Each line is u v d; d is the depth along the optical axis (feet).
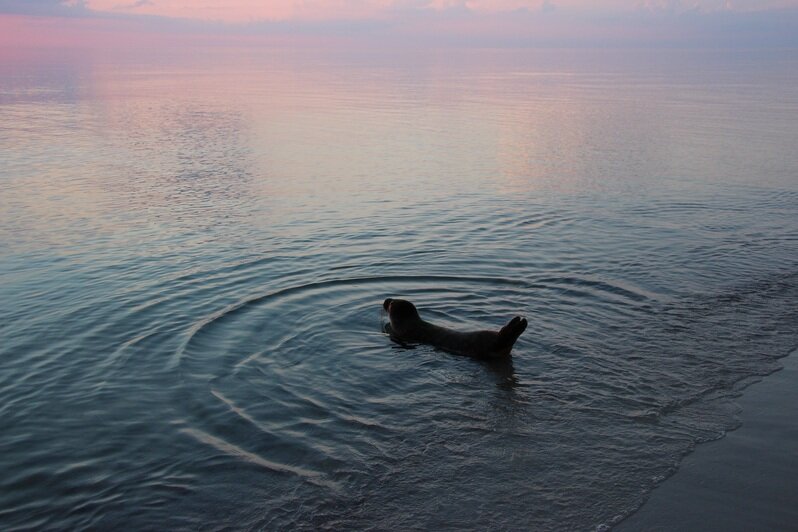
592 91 145.28
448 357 22.21
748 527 14.06
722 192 47.91
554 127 83.92
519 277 30.30
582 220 40.50
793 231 37.60
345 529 13.99
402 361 21.97
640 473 15.76
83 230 38.27
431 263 32.40
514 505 14.67
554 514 14.39
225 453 16.78
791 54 476.54
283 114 100.12
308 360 22.06
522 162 60.34
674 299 27.20
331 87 162.71
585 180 52.49
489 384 20.30
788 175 53.67
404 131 80.89
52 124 86.94
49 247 35.12
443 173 55.47
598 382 20.27
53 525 14.39
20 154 63.52
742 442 17.08
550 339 23.49
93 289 28.94
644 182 51.55
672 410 18.61
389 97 131.75
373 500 14.88
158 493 15.33
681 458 16.35
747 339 23.29
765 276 29.91
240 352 22.66
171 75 225.15
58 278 30.40
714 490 15.20
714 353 22.21
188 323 25.11
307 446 16.99
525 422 18.06
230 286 29.17
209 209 43.24
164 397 19.70
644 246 35.01
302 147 68.59
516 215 41.78
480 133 79.10
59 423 18.45
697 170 56.03
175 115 98.68
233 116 97.40
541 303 27.12
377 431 17.69
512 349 22.72
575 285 29.12
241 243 35.76
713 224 39.40
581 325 24.77
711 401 19.08
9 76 212.02
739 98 123.75
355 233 37.78
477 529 13.96
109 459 16.72
